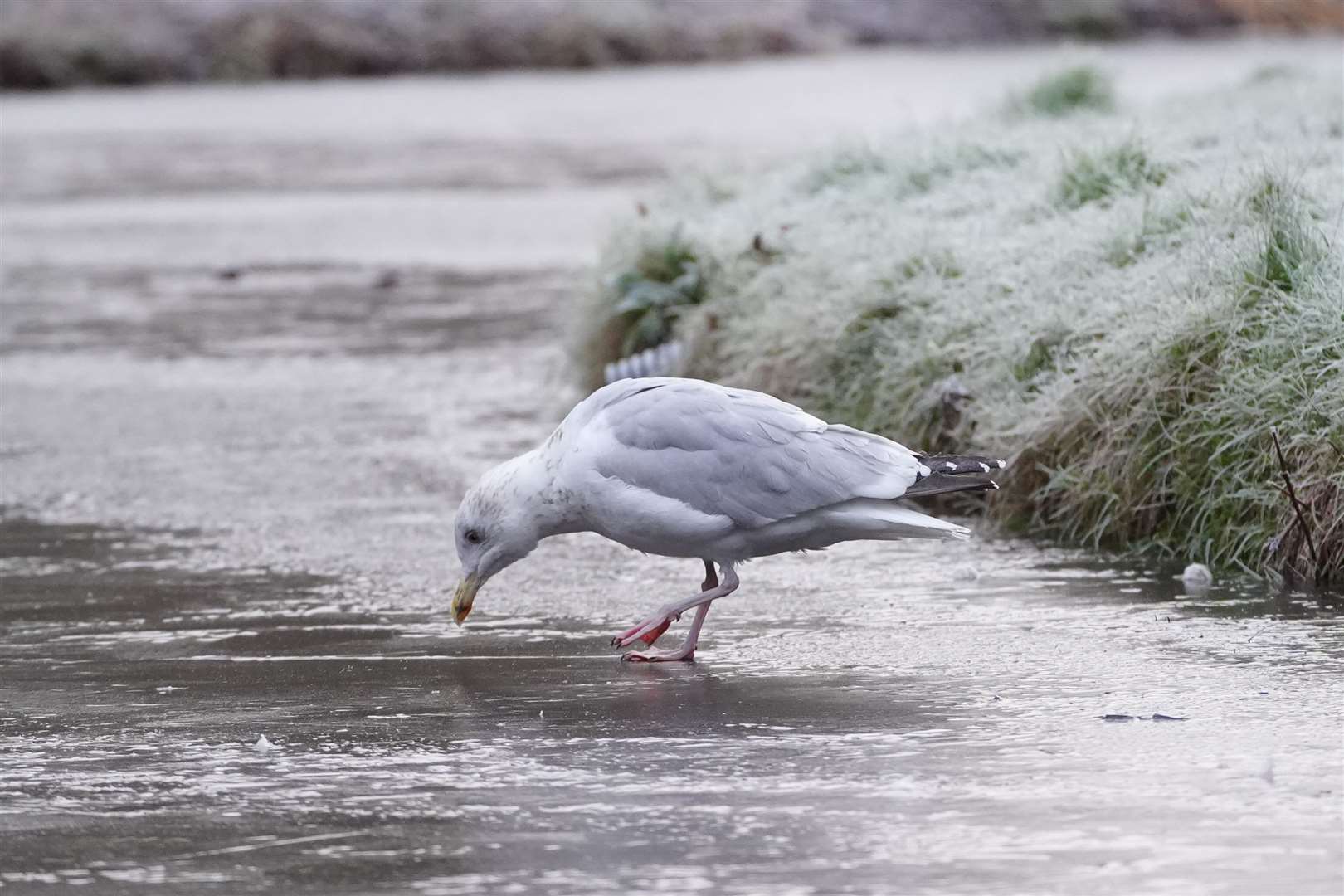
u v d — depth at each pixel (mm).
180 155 53375
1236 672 9336
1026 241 15438
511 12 90438
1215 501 11883
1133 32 99500
